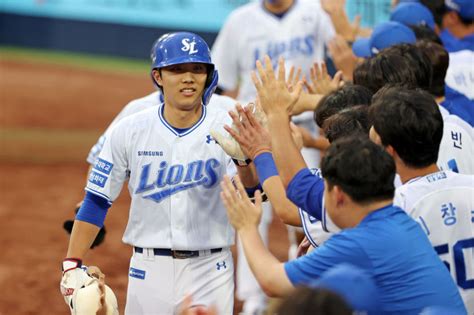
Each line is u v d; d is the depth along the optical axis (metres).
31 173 44.72
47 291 28.33
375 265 12.74
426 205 14.37
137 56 70.50
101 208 17.91
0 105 59.47
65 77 68.00
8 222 36.16
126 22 70.50
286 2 29.38
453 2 25.81
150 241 17.91
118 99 62.34
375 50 22.80
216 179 17.86
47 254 32.12
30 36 73.44
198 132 17.83
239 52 29.61
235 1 65.19
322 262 12.84
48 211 38.00
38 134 52.88
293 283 12.91
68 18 72.31
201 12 66.62
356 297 10.52
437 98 19.94
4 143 50.28
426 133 14.24
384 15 47.62
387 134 14.34
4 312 26.30
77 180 43.66
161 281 17.95
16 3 73.62
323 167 13.20
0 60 71.94
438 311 12.78
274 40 29.36
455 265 14.40
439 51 19.84
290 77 19.83
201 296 17.92
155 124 17.83
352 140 13.21
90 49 71.94
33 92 63.47
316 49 29.73
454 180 14.57
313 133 28.75
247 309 25.20
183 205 17.80
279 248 32.78
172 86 17.23
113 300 17.00
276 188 14.89
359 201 13.04
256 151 15.12
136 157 17.75
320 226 15.29
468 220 14.41
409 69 18.66
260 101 14.96
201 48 17.27
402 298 12.83
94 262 30.73
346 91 18.06
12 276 29.61
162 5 68.69
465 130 17.59
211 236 17.97
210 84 17.88
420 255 12.99
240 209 13.84
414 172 14.66
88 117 57.44
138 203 17.95
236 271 29.75
